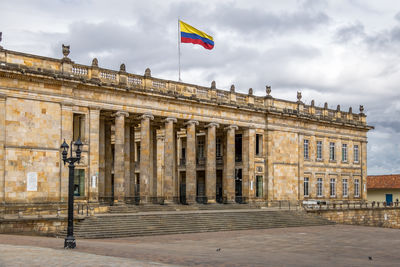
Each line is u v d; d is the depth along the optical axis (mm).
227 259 26469
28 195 45750
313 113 74500
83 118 50625
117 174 52375
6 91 45156
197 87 60375
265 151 67250
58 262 21891
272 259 27531
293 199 69625
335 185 78188
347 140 81125
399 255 31625
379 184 93125
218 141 71062
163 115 56750
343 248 34969
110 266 21094
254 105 66438
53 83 47844
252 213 55531
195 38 61500
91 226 41406
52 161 47469
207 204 60344
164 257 25781
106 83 51312
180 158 74438
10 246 27828
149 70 55781
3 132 44719
